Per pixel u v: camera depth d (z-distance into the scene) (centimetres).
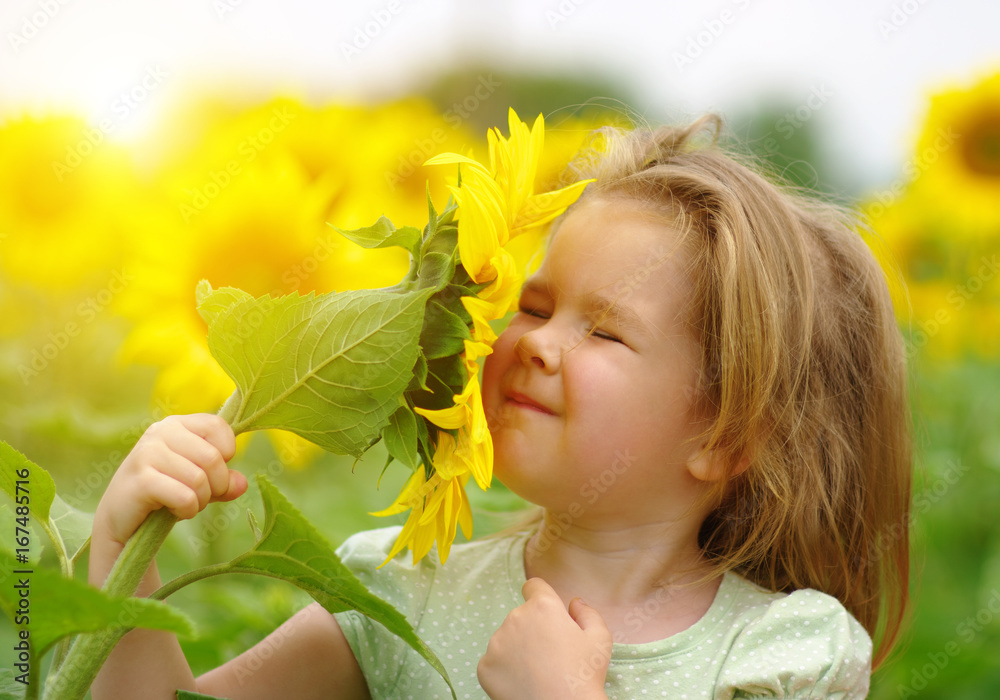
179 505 124
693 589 140
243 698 137
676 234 138
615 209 139
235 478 126
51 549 152
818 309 145
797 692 136
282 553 123
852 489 147
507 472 136
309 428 124
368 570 140
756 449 139
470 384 125
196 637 117
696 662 137
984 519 200
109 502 125
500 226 127
